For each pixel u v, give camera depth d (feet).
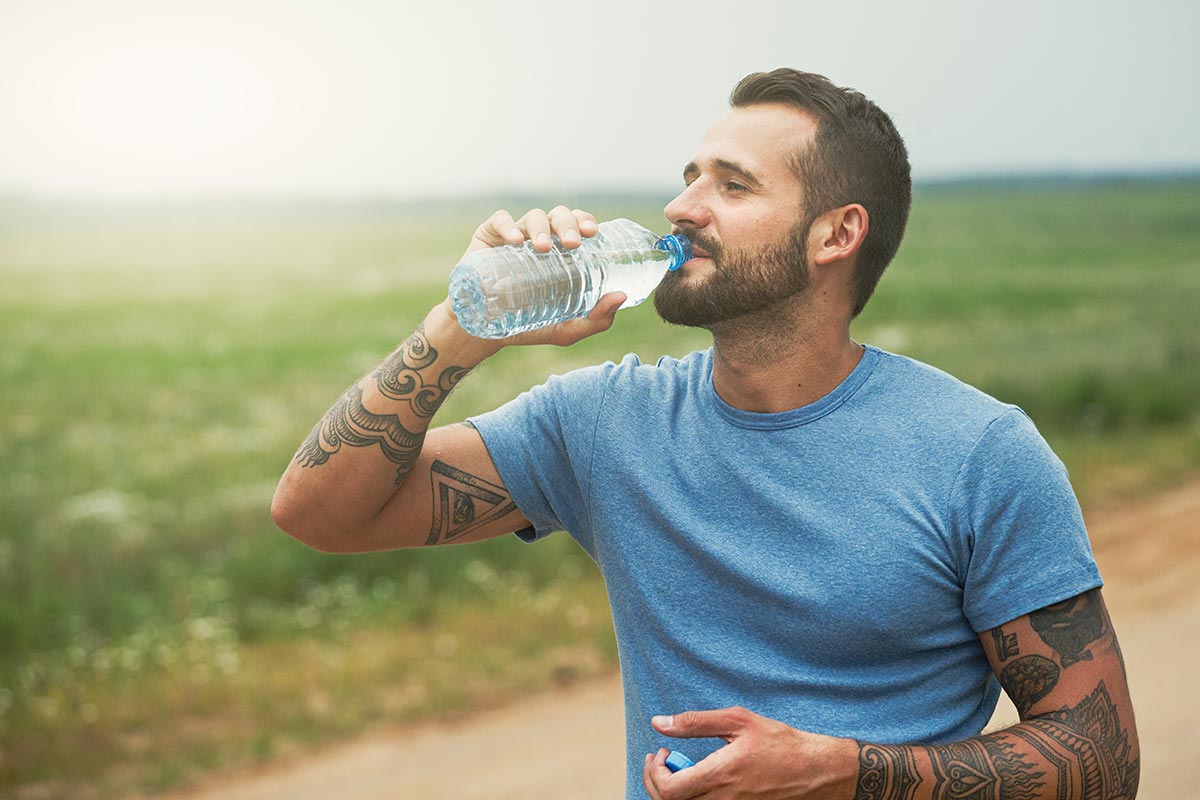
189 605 25.58
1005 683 5.66
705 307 5.83
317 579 27.35
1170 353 61.77
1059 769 5.33
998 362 61.62
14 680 20.80
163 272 164.04
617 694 21.36
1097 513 32.86
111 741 19.19
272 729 19.83
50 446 46.11
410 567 28.02
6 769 17.83
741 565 5.71
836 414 5.82
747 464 5.85
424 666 22.56
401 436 6.15
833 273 5.91
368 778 18.07
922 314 96.32
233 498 34.76
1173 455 38.60
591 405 6.30
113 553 29.32
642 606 6.02
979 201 342.44
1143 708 18.67
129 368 72.49
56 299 121.29
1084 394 46.62
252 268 175.11
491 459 6.49
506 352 72.74
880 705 5.68
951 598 5.62
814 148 5.79
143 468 41.32
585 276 6.28
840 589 5.57
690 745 5.82
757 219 5.76
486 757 18.75
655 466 6.04
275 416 54.60
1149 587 26.00
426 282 151.23
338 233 273.54
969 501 5.55
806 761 5.22
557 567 28.22
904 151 6.08
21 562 27.45
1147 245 185.88
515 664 22.59
